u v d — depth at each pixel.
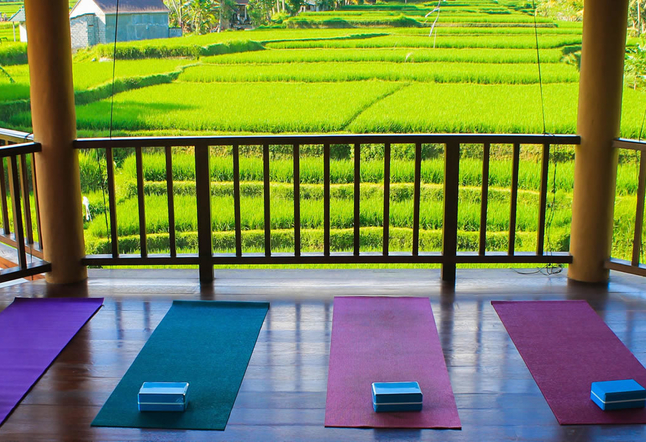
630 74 10.40
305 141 3.94
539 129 11.30
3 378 2.89
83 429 2.50
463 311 3.66
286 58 11.98
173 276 4.31
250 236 9.62
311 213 9.77
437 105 11.70
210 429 2.49
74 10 11.64
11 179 3.90
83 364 3.04
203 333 3.39
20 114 11.28
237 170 4.02
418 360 3.06
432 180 10.00
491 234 9.52
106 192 10.20
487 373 2.94
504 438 2.43
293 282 4.18
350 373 2.94
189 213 9.84
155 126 11.48
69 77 3.96
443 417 2.56
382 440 2.41
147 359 3.09
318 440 2.42
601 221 4.05
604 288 4.04
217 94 11.82
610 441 2.41
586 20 3.91
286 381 2.87
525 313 3.62
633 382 2.72
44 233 4.12
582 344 3.23
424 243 9.58
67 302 3.81
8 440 2.42
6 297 3.91
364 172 10.16
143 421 2.55
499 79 11.55
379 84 11.86
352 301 3.82
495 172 9.98
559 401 2.69
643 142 3.79
